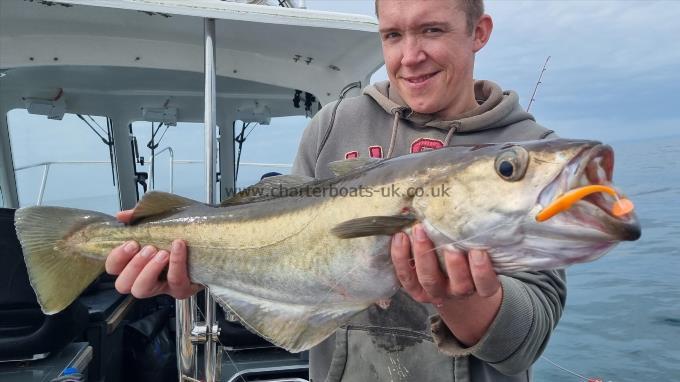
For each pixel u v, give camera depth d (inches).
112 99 234.1
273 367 176.7
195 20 161.9
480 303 69.6
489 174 67.6
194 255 93.2
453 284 68.7
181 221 94.7
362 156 94.2
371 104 99.7
